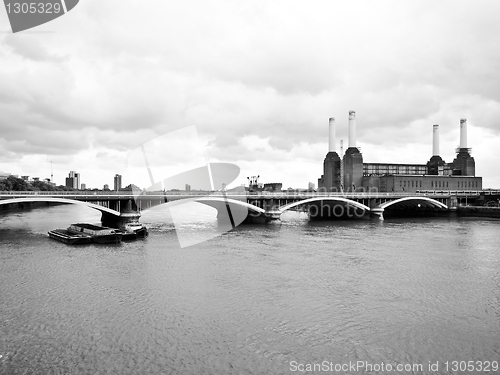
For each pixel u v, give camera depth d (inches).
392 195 4544.8
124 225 2878.9
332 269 1684.3
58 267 1668.3
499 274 1616.6
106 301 1234.6
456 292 1365.7
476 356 906.7
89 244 2252.7
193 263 1776.6
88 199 2878.9
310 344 959.6
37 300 1237.1
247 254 2011.6
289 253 2049.7
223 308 1187.3
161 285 1416.1
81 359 872.9
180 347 934.4
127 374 816.9
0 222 3631.9
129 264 1742.1
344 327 1058.1
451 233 2947.8
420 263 1815.9
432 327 1061.8
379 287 1421.0
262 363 869.2
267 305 1217.4
